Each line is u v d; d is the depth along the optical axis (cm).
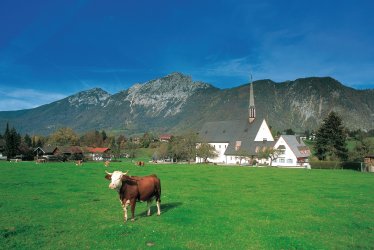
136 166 8800
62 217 2408
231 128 17450
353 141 18738
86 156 16012
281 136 14000
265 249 1730
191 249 1714
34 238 1891
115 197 3316
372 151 11131
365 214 2594
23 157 15312
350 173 7269
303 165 11681
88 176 5588
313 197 3459
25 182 4594
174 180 5194
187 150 14462
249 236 1944
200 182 4909
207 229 2081
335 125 12500
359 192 3906
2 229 2038
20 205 2850
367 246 1802
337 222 2320
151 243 1817
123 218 2377
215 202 3075
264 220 2341
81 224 2194
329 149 12356
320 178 5847
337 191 3988
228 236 1941
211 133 18138
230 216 2455
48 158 13050
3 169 7156
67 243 1800
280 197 3434
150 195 2380
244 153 14462
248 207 2834
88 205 2870
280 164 13788
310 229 2133
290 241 1853
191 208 2755
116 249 1709
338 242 1872
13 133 15800
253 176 6122
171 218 2358
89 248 1723
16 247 1741
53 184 4400
